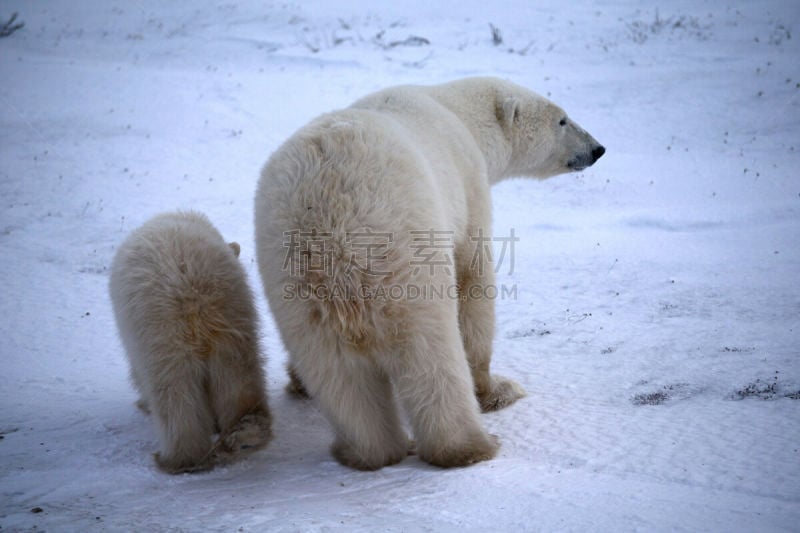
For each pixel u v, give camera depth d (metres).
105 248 13.71
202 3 36.94
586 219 14.98
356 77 25.69
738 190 15.81
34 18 35.16
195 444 5.72
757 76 23.42
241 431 5.76
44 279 12.09
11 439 6.57
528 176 8.89
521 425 6.25
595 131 20.44
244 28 32.91
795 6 30.86
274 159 5.31
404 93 6.93
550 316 9.70
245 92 24.39
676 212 14.63
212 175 17.98
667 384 6.90
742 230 13.19
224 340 5.81
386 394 5.47
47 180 17.30
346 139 5.12
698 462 5.00
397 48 29.11
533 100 8.30
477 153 7.06
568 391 7.06
